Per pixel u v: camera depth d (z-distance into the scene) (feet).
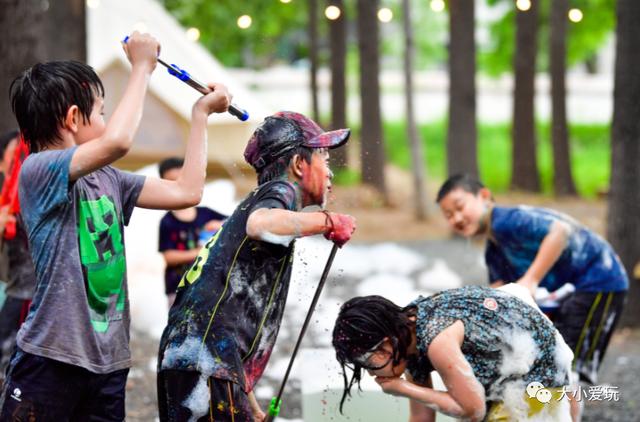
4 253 18.33
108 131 11.53
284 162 12.78
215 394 12.27
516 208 18.90
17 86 12.42
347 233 12.30
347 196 62.59
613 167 30.58
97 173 12.65
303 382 18.97
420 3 123.03
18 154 18.03
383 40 123.75
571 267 19.45
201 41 83.25
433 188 76.28
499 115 103.45
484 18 108.88
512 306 12.69
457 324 12.35
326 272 12.73
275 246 12.28
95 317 12.15
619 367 26.11
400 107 106.01
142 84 12.03
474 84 50.78
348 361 12.39
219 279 12.49
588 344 19.51
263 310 12.64
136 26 44.42
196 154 13.07
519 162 66.80
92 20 43.37
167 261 22.16
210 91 13.25
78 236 12.07
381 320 12.18
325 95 101.19
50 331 11.85
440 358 12.07
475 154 50.96
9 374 12.19
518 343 12.46
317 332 29.68
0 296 20.43
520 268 19.11
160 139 43.57
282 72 107.86
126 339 12.64
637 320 30.71
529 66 65.00
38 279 12.07
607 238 31.07
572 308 19.47
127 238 32.63
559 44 62.39
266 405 22.34
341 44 63.31
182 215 22.35
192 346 12.37
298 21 94.22
